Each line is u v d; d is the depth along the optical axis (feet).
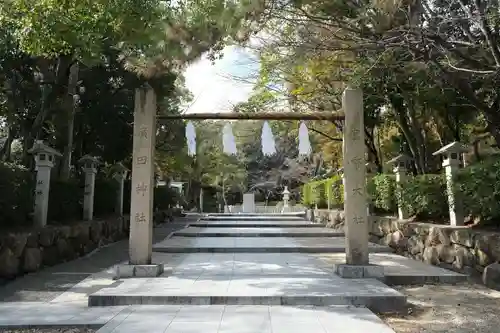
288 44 19.89
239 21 16.87
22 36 21.20
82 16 19.80
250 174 112.88
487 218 23.17
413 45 18.02
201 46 17.78
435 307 16.85
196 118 23.17
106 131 42.32
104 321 14.38
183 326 13.60
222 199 111.14
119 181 46.03
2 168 23.86
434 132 41.98
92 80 39.14
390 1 16.80
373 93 32.63
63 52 23.81
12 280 22.81
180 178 96.53
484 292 19.22
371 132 43.68
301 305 16.26
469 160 34.63
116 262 29.48
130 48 23.54
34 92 34.91
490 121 21.16
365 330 13.14
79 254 31.55
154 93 22.26
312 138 56.54
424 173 34.32
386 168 40.47
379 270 20.72
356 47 18.89
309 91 33.37
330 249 31.91
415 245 28.04
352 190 21.47
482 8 18.52
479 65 18.83
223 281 19.71
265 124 23.24
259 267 24.38
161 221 59.57
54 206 31.81
